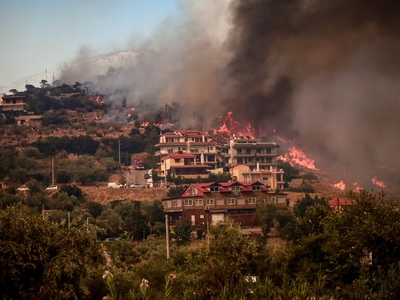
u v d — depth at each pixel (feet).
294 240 169.17
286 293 110.63
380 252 127.65
